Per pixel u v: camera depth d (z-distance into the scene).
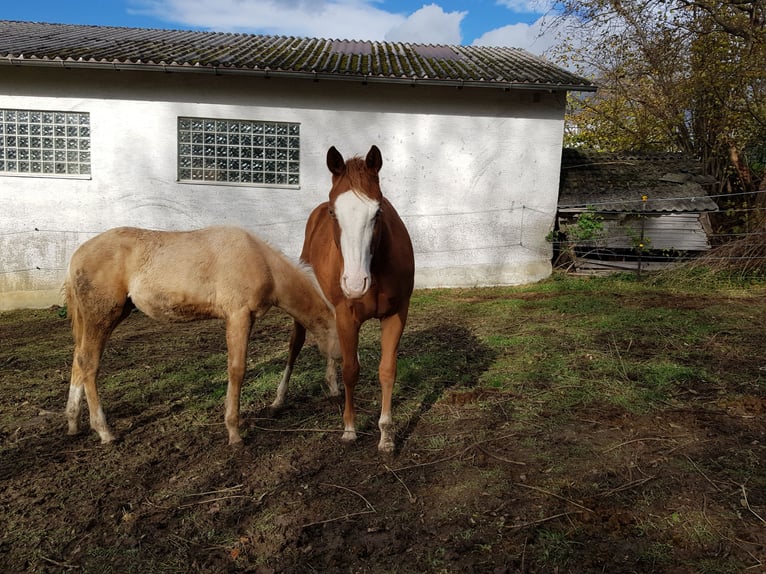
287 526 2.58
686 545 2.32
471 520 2.56
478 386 4.34
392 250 3.06
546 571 2.20
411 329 6.45
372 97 9.08
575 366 4.68
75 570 2.32
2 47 8.59
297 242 9.29
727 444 3.19
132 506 2.78
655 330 5.79
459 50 11.93
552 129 9.26
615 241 9.52
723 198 12.34
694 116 12.52
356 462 3.19
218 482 3.01
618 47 13.17
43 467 3.20
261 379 4.69
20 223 8.86
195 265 3.27
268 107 8.97
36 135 8.84
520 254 9.56
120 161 8.87
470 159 9.31
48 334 6.95
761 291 7.94
